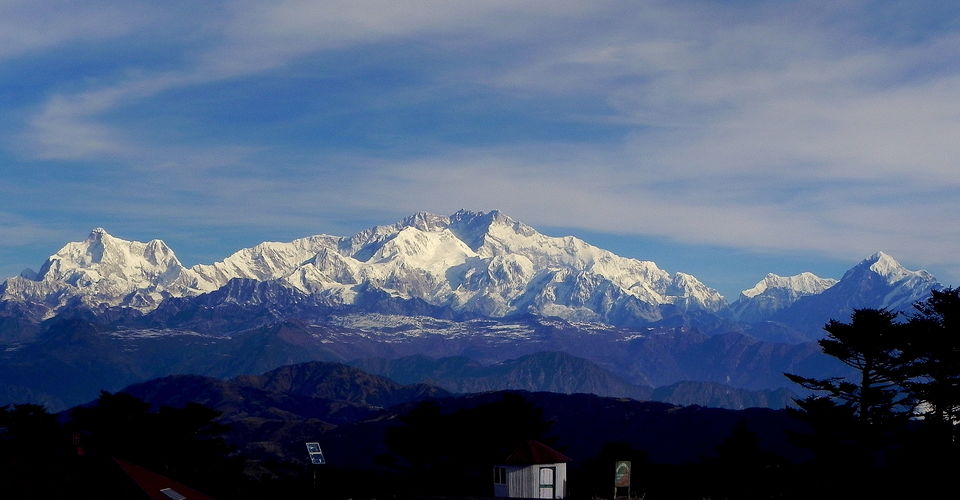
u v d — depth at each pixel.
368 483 98.38
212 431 115.88
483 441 112.62
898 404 90.12
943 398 87.12
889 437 89.25
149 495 59.81
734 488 89.00
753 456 93.56
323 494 88.06
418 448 114.12
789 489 86.31
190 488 63.38
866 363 90.38
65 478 60.41
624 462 79.38
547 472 86.94
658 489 89.56
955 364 88.75
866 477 83.94
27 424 110.00
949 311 88.69
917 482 79.25
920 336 87.50
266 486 90.38
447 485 102.88
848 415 88.31
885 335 87.31
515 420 116.31
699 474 94.31
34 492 58.38
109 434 109.06
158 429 109.62
